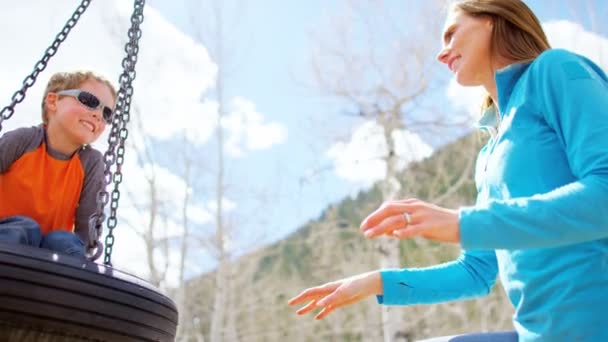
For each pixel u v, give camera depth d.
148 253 13.54
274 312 15.90
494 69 1.82
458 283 1.95
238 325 15.66
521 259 1.54
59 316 1.60
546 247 1.41
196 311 15.48
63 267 1.64
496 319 12.47
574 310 1.44
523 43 1.78
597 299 1.42
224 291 13.95
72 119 2.34
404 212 1.26
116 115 2.08
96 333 1.67
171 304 1.95
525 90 1.61
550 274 1.48
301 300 1.91
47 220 2.28
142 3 2.23
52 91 2.39
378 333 13.59
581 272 1.44
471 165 11.04
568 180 1.50
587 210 1.29
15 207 2.21
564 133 1.50
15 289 1.56
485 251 1.99
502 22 1.80
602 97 1.48
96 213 1.93
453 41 1.85
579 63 1.56
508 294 1.64
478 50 1.81
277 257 16.64
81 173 2.41
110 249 1.97
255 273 16.69
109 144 2.04
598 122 1.43
